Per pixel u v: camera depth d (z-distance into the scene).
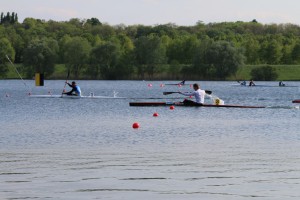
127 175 29.11
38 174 29.19
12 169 30.52
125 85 192.50
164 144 40.72
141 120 59.84
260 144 40.88
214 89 160.25
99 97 99.44
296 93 136.50
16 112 70.31
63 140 42.69
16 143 40.81
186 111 71.06
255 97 116.44
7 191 25.47
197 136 45.78
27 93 127.38
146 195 24.94
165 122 57.53
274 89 161.12
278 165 32.03
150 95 123.69
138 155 35.44
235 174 29.52
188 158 34.31
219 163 32.66
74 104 84.44
